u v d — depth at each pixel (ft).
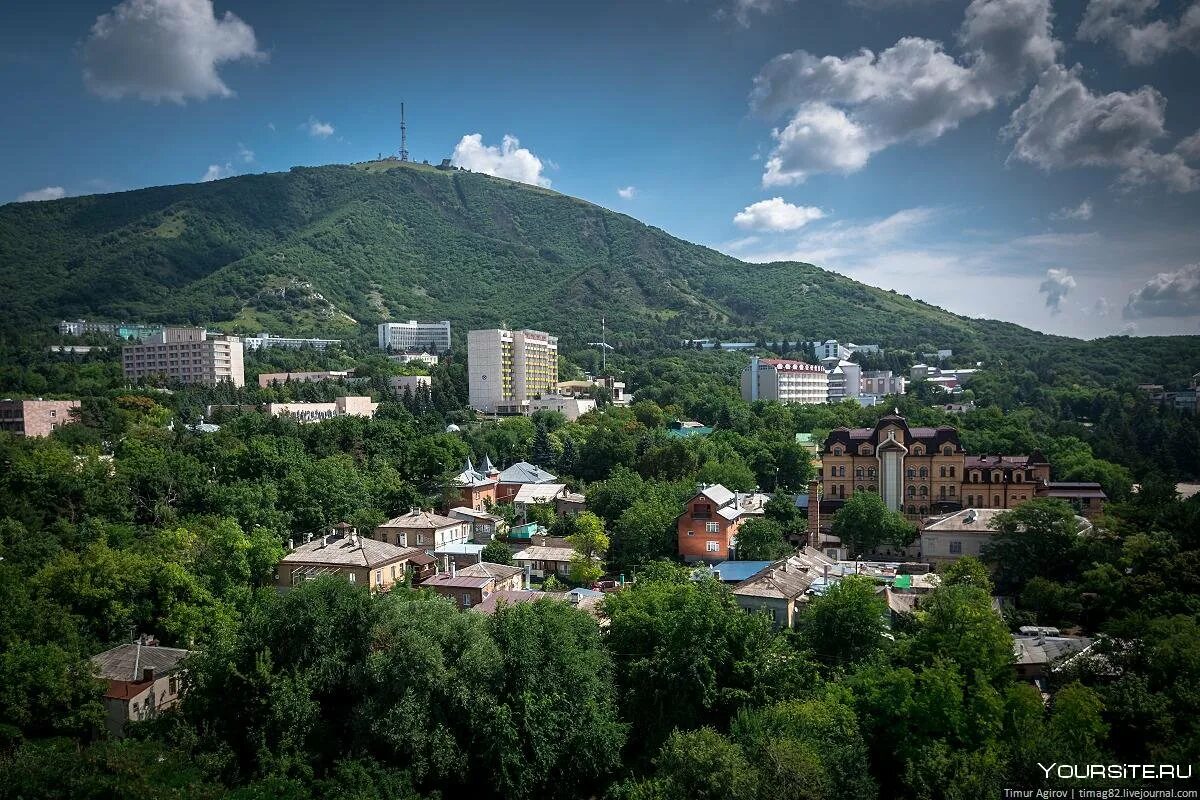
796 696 201.67
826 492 470.39
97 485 357.00
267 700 198.80
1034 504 322.34
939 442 447.01
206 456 419.33
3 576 252.01
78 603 262.67
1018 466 438.40
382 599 228.22
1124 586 260.42
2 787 161.68
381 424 520.42
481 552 368.07
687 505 382.83
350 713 207.82
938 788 163.02
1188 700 172.45
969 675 199.41
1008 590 320.09
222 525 314.96
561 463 557.33
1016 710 183.62
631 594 253.24
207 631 273.54
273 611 214.69
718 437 583.99
